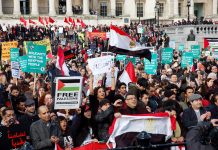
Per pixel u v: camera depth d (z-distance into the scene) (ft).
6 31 237.86
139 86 70.03
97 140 49.85
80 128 51.55
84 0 337.93
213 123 35.47
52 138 47.96
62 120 51.60
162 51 119.14
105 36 209.36
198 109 55.83
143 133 32.40
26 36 236.43
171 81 83.82
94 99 56.80
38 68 79.87
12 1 334.44
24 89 76.74
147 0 382.83
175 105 56.29
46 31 245.86
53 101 60.34
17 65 87.66
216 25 248.32
